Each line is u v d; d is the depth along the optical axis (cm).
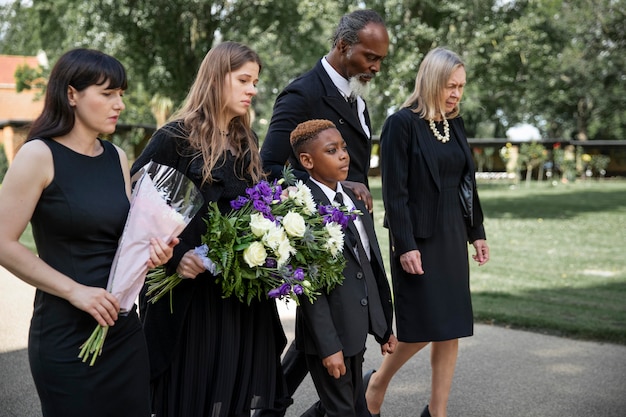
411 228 335
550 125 4584
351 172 345
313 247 260
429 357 481
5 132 2334
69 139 217
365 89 340
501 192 2339
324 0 1709
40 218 213
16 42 2855
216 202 267
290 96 337
